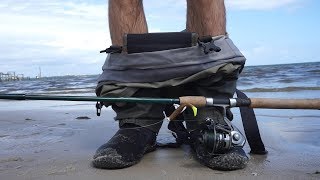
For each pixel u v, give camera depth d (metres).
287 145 2.29
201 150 1.87
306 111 3.97
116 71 1.98
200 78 1.92
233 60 1.92
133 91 1.95
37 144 2.48
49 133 2.92
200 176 1.69
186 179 1.65
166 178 1.67
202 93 1.96
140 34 1.94
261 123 3.18
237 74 1.99
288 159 1.95
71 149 2.29
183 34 1.92
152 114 2.03
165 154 2.09
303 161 1.91
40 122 3.65
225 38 1.99
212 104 1.71
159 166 1.85
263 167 1.81
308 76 11.43
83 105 5.71
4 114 4.59
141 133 1.98
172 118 1.75
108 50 2.00
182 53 1.92
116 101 1.69
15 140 2.65
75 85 13.95
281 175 1.68
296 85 7.97
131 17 2.07
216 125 1.80
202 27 2.02
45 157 2.10
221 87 1.95
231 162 1.73
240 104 1.74
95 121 3.58
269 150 2.16
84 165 1.89
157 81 1.93
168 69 1.92
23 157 2.11
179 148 2.23
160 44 1.93
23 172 1.81
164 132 2.81
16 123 3.62
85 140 2.58
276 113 3.85
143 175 1.72
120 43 2.07
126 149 1.85
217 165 1.75
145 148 2.00
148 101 1.69
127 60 1.96
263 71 15.54
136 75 1.95
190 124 2.05
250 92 6.70
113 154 1.80
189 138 2.16
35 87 13.57
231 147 1.77
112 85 1.96
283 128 2.89
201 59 1.90
